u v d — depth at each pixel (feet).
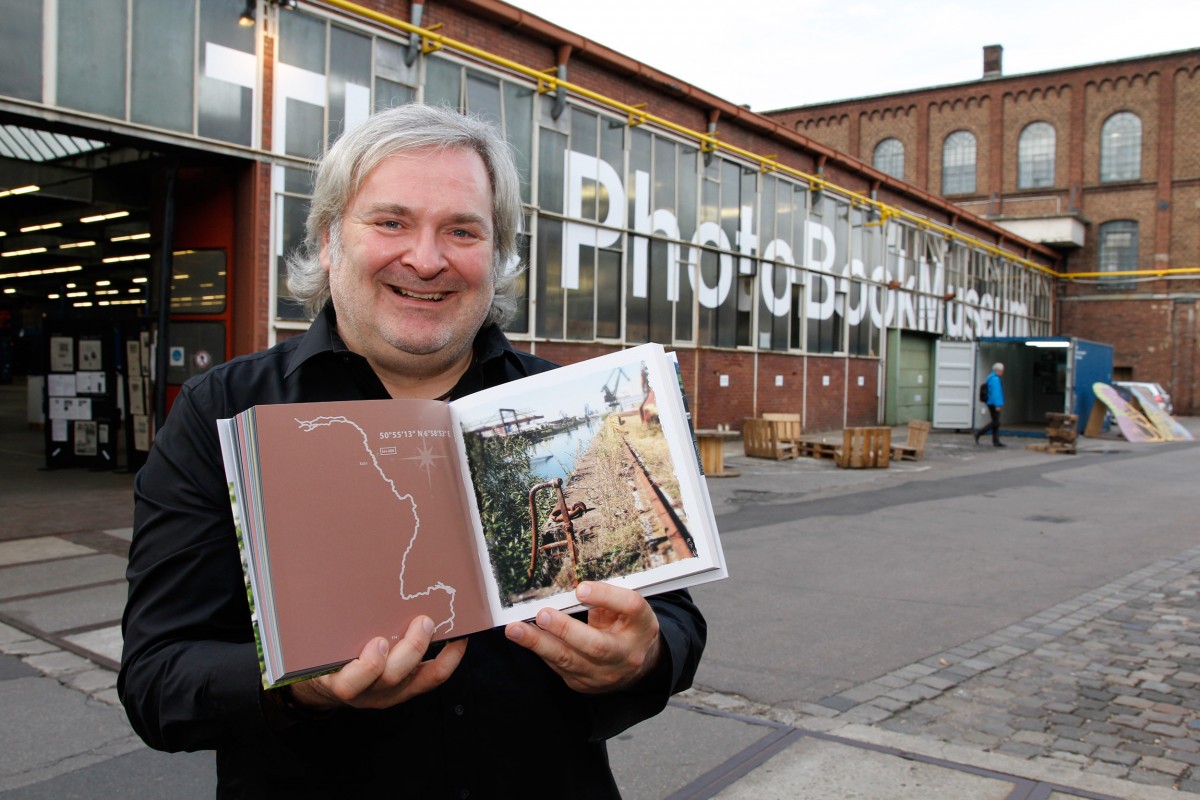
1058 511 34.47
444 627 3.61
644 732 12.73
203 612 3.95
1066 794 10.89
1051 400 90.99
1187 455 59.67
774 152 66.18
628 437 3.90
